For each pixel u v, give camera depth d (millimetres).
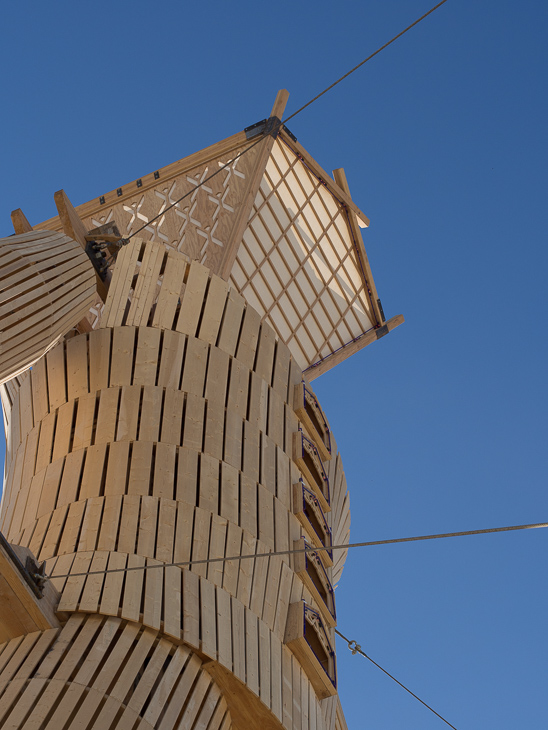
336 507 16203
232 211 18781
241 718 11336
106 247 14820
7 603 10391
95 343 13562
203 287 14430
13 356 10875
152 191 19609
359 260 21188
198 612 11172
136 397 13000
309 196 20094
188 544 11812
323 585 13734
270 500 13320
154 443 12656
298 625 12328
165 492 12180
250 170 18969
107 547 11469
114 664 10250
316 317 21062
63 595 10828
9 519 13016
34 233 12695
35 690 9922
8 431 15953
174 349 13570
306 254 20375
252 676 11211
